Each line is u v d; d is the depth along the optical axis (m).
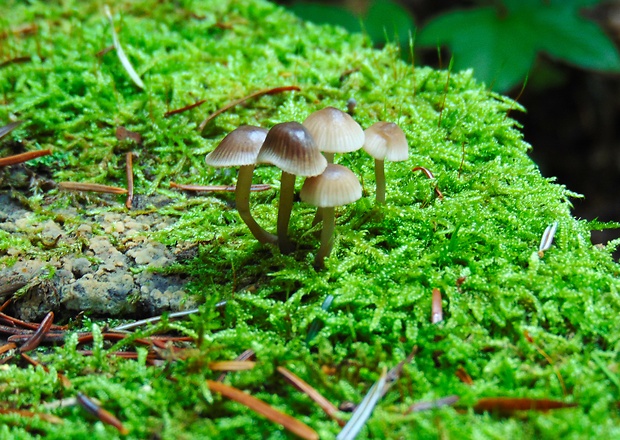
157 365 0.25
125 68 0.34
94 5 0.40
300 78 0.35
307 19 0.46
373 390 0.23
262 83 0.34
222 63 0.36
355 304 0.25
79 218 0.29
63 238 0.28
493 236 0.27
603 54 0.39
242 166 0.26
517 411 0.23
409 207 0.28
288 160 0.24
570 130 0.63
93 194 0.30
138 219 0.29
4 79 0.34
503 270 0.26
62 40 0.37
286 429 0.23
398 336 0.25
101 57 0.35
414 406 0.23
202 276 0.27
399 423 0.23
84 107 0.33
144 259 0.27
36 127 0.32
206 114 0.33
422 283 0.26
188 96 0.33
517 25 0.40
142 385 0.24
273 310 0.25
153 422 0.23
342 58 0.35
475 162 0.30
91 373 0.25
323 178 0.25
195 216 0.29
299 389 0.24
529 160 0.30
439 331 0.24
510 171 0.29
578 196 0.29
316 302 0.26
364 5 0.66
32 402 0.24
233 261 0.27
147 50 0.36
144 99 0.33
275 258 0.27
